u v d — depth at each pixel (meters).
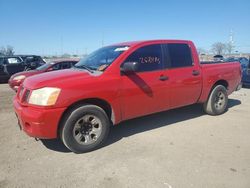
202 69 5.82
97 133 4.32
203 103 6.28
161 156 4.04
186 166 3.69
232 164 3.73
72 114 4.02
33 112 3.84
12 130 5.46
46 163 3.91
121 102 4.51
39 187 3.27
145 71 4.81
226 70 6.42
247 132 5.10
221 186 3.18
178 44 5.44
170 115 6.37
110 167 3.74
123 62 4.55
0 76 15.61
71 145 4.09
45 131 3.87
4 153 4.28
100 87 4.22
